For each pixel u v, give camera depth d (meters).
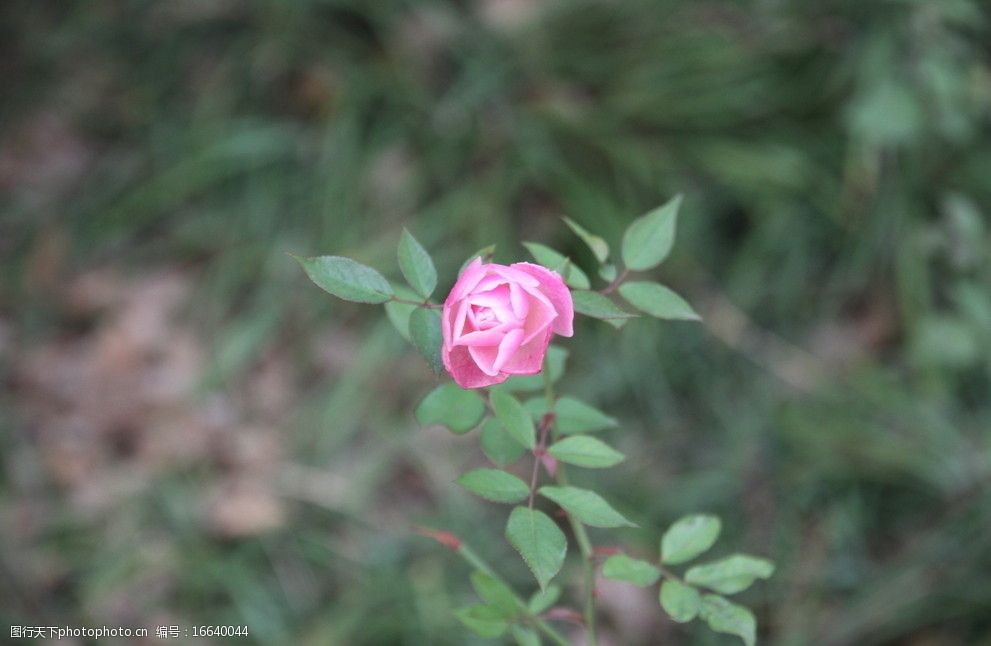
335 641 1.51
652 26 1.92
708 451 1.67
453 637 1.50
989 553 1.52
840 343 1.76
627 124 1.86
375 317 1.83
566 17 1.94
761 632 1.51
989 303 1.69
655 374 1.73
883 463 1.63
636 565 0.92
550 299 0.82
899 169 1.79
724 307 1.77
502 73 1.93
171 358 1.85
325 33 2.01
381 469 1.70
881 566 1.56
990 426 1.67
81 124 2.08
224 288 1.87
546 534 0.84
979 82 1.70
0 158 2.08
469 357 0.82
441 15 1.99
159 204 1.96
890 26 1.75
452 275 1.75
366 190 1.85
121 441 1.78
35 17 2.17
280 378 1.81
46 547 1.65
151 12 2.11
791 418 1.69
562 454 0.88
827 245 1.81
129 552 1.63
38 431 1.79
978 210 1.77
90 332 1.91
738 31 1.90
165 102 2.05
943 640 1.47
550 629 0.94
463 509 1.64
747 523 1.61
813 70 1.87
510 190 1.82
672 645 1.51
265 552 1.62
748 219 1.85
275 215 1.90
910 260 1.75
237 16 2.07
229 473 1.73
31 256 1.97
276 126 1.95
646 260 0.91
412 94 1.92
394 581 1.57
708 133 1.85
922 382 1.70
